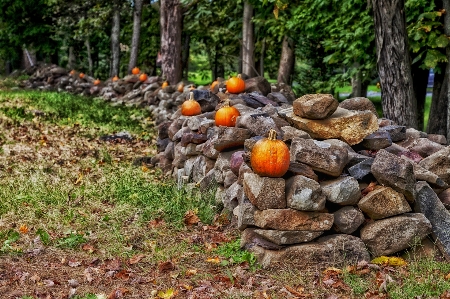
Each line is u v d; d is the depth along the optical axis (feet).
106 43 108.37
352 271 18.34
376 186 20.06
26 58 120.06
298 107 22.95
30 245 20.12
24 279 17.19
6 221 22.50
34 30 100.22
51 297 16.10
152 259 19.33
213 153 25.91
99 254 19.83
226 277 17.74
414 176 19.72
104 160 34.91
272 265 18.78
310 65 70.33
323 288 17.29
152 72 96.78
